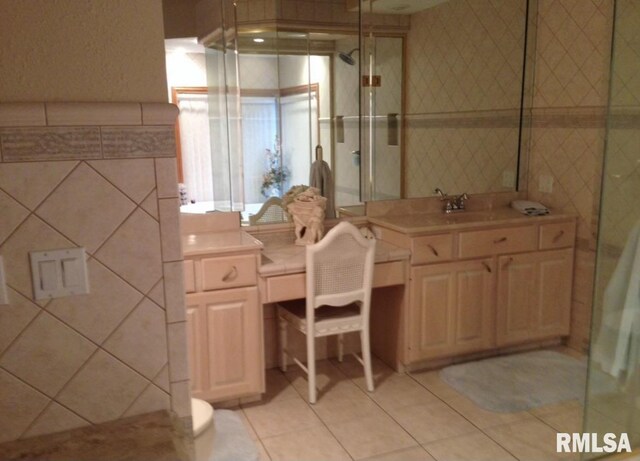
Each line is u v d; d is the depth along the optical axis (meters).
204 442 1.56
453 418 2.67
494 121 3.60
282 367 3.20
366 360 2.90
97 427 1.21
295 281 2.73
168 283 1.22
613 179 2.28
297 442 2.50
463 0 3.39
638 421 2.36
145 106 1.14
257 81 3.04
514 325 3.29
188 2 2.83
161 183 1.18
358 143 3.32
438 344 3.12
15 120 1.07
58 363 1.17
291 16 3.05
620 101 2.36
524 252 3.24
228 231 3.00
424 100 3.43
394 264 2.94
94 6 1.10
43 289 1.14
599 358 2.29
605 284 2.27
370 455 2.39
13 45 1.07
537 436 2.51
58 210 1.12
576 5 3.23
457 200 3.52
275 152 3.13
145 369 1.24
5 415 1.16
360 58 3.25
